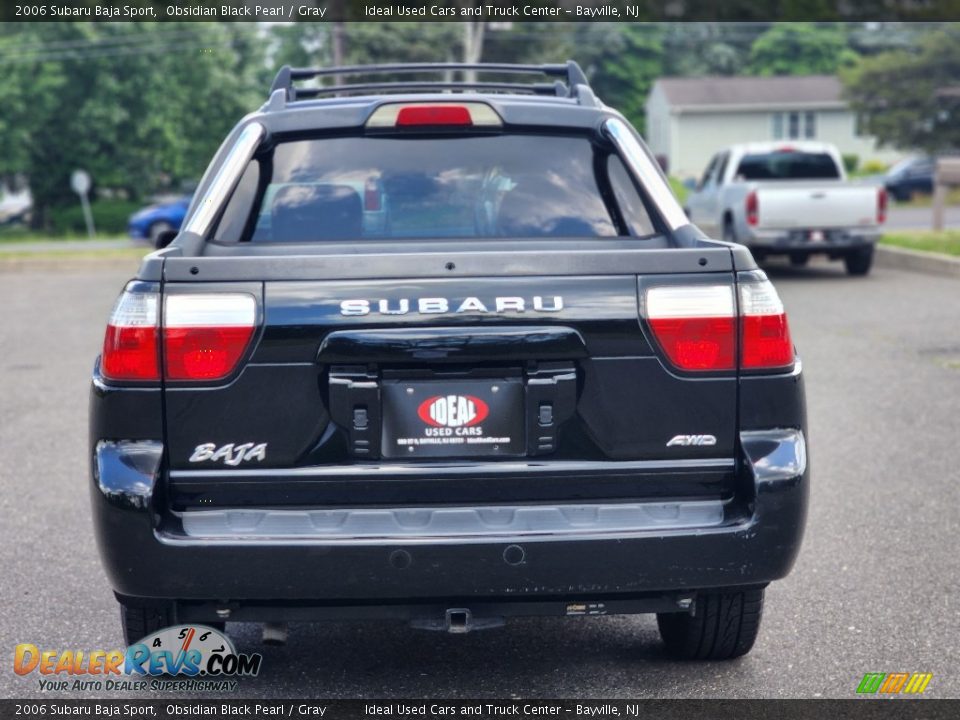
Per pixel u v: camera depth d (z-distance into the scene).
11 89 44.34
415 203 4.62
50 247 36.47
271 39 51.28
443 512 3.55
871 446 7.59
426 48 48.31
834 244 17.38
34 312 15.80
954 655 4.34
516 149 4.73
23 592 5.12
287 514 3.56
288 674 4.26
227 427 3.53
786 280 17.38
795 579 5.22
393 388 3.56
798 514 3.61
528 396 3.56
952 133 46.19
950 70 46.34
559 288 3.56
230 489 3.55
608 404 3.58
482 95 5.04
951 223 29.77
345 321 3.51
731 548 3.56
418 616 3.64
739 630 4.13
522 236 4.58
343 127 4.69
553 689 4.10
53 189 47.94
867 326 12.49
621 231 4.61
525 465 3.56
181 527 3.54
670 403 3.60
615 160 4.75
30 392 9.92
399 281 3.54
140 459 3.51
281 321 3.51
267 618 3.67
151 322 3.51
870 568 5.34
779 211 17.33
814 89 68.06
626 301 3.57
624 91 77.00
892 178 43.81
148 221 33.09
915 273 18.00
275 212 4.59
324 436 3.55
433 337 3.53
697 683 4.12
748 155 19.33
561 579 3.52
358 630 4.74
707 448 3.62
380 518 3.54
